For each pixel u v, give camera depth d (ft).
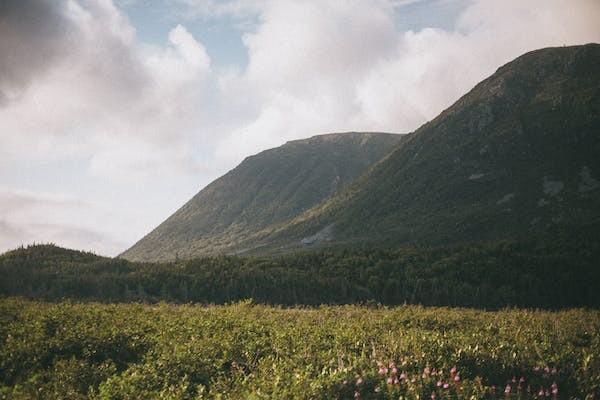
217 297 292.20
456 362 50.11
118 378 45.11
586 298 328.90
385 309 136.36
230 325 77.77
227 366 54.24
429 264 377.91
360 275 344.90
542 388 44.11
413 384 42.32
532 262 372.17
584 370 48.32
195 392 45.14
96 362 56.80
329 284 315.37
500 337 66.64
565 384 46.73
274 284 311.68
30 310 91.30
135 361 59.16
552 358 51.98
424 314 100.22
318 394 39.81
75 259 382.01
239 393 41.65
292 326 79.97
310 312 121.39
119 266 355.97
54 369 51.67
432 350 53.57
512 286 337.31
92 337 63.31
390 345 56.70
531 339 64.49
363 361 50.11
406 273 350.64
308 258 407.64
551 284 337.31
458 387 42.11
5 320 78.74
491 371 49.37
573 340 67.72
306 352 55.47
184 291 285.64
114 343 62.23
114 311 97.09
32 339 62.49
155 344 62.90
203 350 56.49
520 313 110.42
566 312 126.11
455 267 362.53
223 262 380.99
